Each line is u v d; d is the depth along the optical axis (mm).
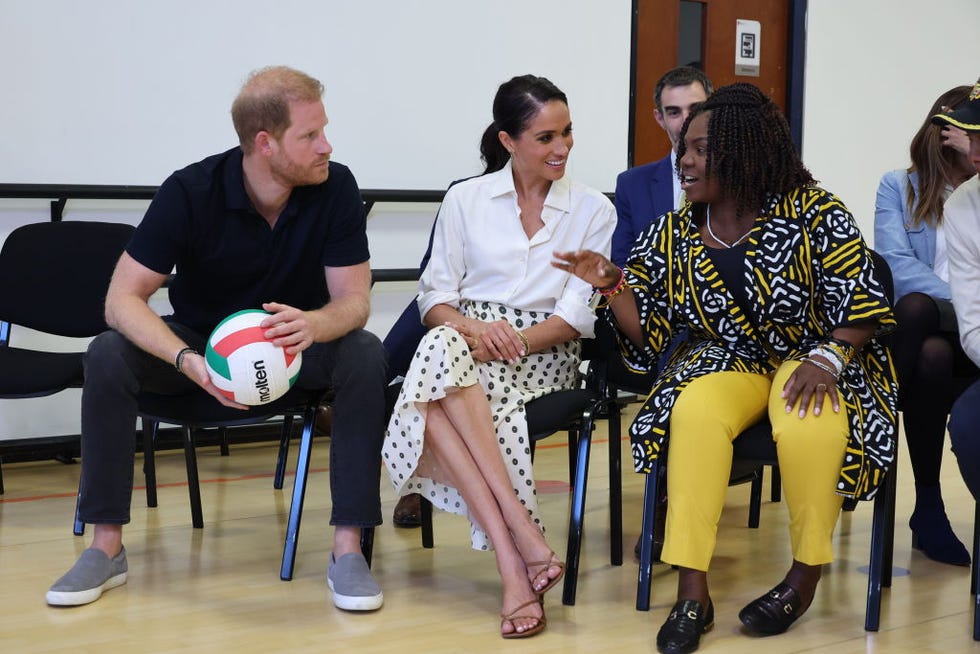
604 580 3004
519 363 2961
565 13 5676
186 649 2455
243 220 2988
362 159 5211
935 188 3482
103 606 2754
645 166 3865
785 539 3432
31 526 3574
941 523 3176
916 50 6773
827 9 6445
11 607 2740
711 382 2588
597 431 5371
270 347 2645
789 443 2475
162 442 4902
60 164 4617
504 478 2699
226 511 3781
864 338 2576
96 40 4633
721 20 6230
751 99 2643
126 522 2871
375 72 5199
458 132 5430
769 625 2535
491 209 3094
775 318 2674
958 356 3219
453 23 5359
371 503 2859
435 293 3088
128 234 4047
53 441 4676
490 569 3107
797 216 2643
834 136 6578
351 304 2951
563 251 3090
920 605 2791
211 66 4855
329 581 2857
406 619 2674
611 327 3062
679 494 2506
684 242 2775
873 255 3004
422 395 2686
